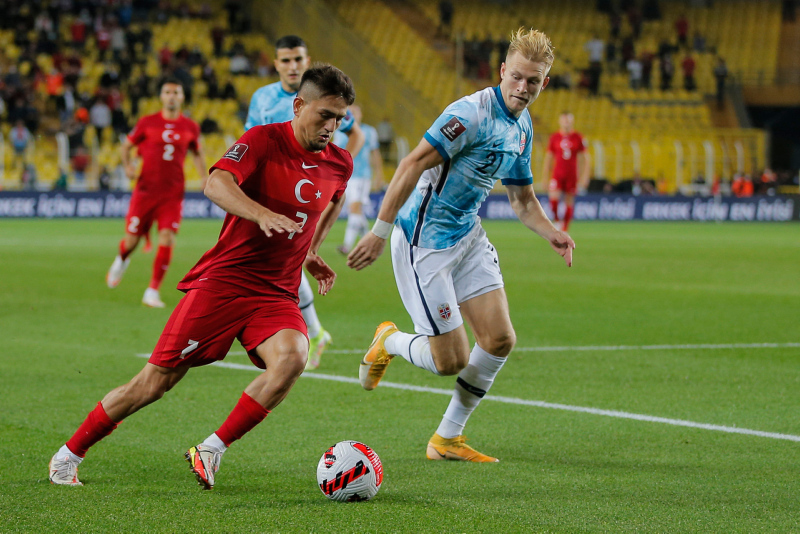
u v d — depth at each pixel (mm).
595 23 146625
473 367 16219
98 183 100500
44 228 84375
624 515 13000
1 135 99562
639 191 113688
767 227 102688
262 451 16484
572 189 78812
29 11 111938
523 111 16469
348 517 12734
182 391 21500
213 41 118688
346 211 107812
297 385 22328
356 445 13703
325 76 13789
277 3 126625
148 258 57344
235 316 14195
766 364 25453
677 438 17672
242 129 110000
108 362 24641
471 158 15922
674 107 132500
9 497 13500
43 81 103438
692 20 150500
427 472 15312
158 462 15641
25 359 24906
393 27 135625
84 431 14078
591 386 22469
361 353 26781
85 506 13102
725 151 126250
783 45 147750
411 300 16703
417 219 16438
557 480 14836
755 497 13914
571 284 45719
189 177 105625
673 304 38375
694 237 83750
